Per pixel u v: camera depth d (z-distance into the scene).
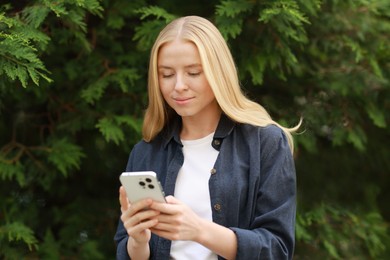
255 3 3.35
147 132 2.37
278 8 3.21
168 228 1.98
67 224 4.06
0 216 3.79
